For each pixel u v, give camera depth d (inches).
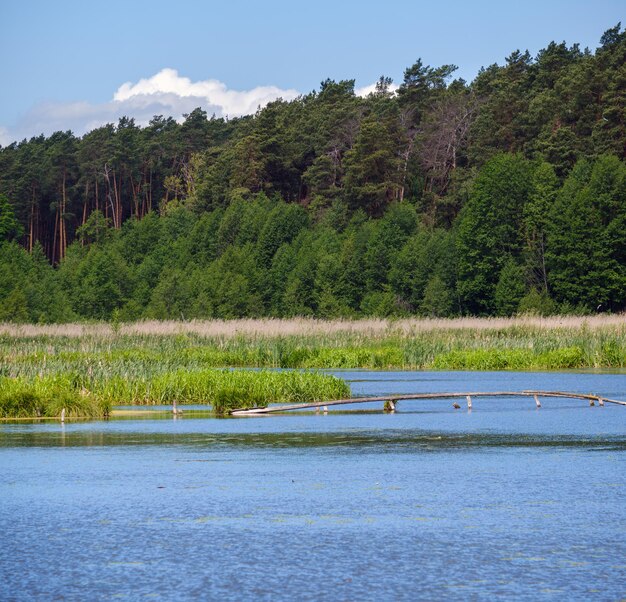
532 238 6811.0
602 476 1302.9
